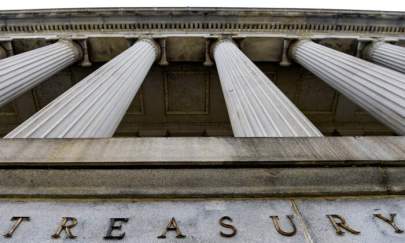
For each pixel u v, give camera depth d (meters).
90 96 10.49
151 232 4.08
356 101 12.98
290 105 9.87
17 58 15.02
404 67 17.00
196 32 22.52
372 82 12.30
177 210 4.48
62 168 4.95
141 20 22.58
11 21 22.30
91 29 22.56
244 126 9.07
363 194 4.84
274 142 5.64
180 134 26.47
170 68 23.86
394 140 5.79
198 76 24.45
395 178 5.01
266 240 3.96
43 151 5.25
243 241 3.94
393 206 4.60
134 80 14.41
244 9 22.48
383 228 4.16
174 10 22.44
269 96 10.63
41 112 8.64
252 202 4.65
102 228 4.13
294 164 5.05
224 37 21.81
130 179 4.88
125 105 12.18
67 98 9.91
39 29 22.52
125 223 4.23
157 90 25.05
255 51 22.95
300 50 20.45
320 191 4.81
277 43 22.39
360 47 21.97
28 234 4.01
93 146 5.46
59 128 7.86
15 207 4.49
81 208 4.50
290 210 4.50
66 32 22.56
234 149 5.36
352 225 4.22
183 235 4.02
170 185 4.84
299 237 4.01
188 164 5.01
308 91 25.67
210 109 26.17
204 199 4.70
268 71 24.41
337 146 5.50
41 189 4.75
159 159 5.02
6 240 3.92
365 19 22.94
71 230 4.09
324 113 27.06
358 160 5.09
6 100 11.86
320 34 22.77
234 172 4.98
